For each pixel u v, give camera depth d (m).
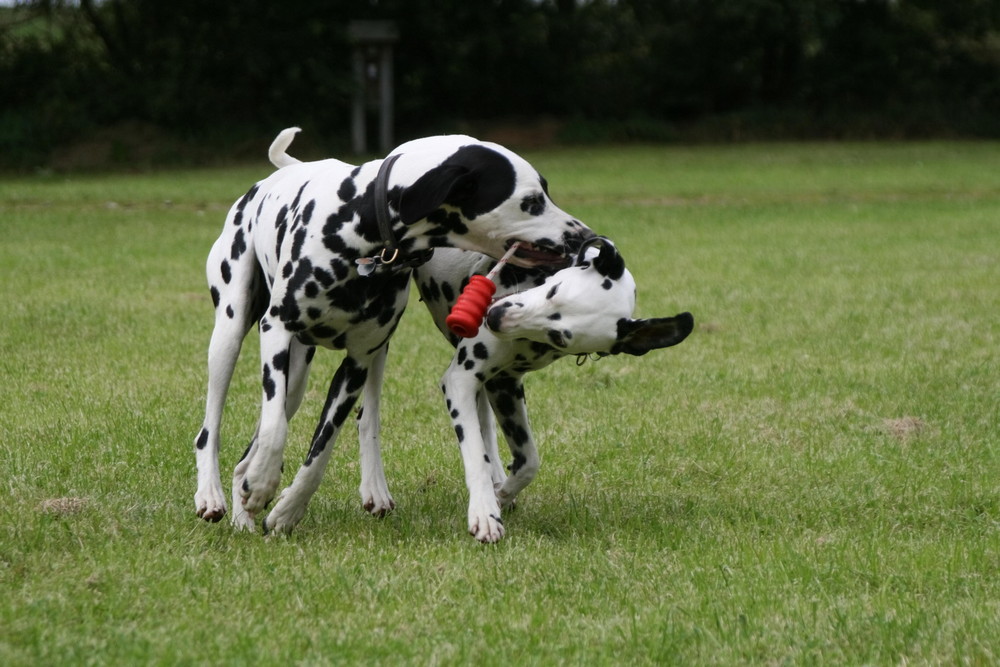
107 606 6.00
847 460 9.24
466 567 6.69
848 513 8.11
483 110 51.47
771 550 7.09
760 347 13.37
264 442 6.93
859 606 6.21
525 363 7.24
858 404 11.02
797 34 50.47
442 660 5.49
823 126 50.84
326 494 8.38
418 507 8.04
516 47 49.62
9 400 10.55
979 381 11.84
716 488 8.69
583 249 6.73
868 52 52.62
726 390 11.46
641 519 7.86
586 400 11.09
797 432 10.08
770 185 32.72
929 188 31.73
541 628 5.89
